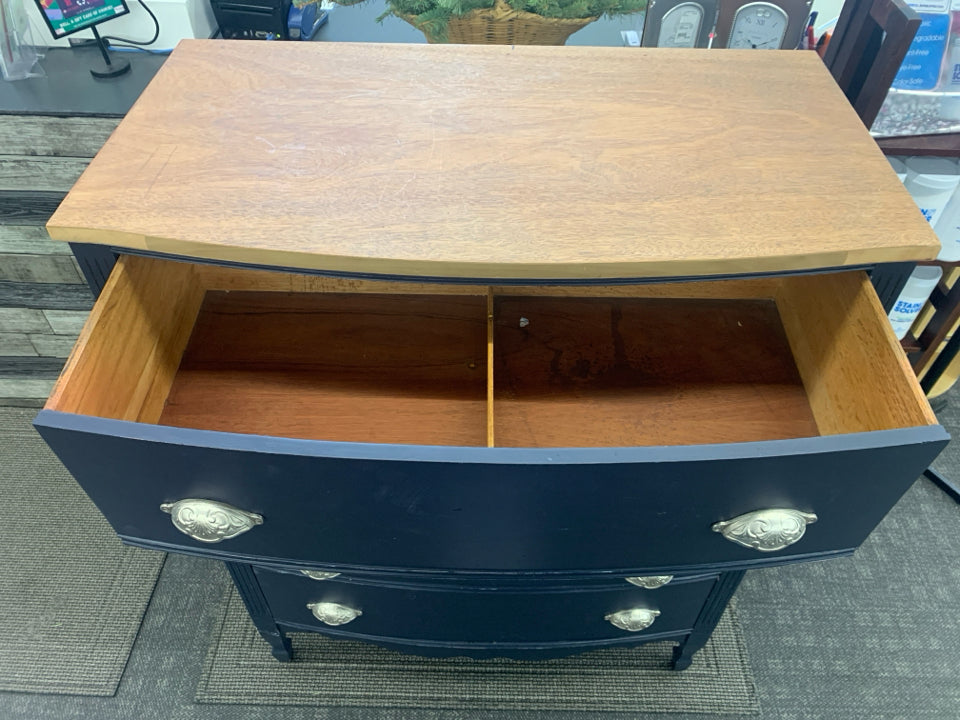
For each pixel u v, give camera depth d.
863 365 0.77
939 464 1.34
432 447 0.58
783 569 1.20
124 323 0.77
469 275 0.68
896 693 1.07
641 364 0.95
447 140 0.79
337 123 0.80
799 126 0.82
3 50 0.98
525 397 0.90
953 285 1.23
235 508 0.66
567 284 0.69
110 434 0.58
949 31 0.95
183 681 1.07
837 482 0.63
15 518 1.23
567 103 0.84
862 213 0.71
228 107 0.82
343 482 0.61
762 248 0.68
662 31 0.98
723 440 0.86
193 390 0.90
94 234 0.68
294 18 1.07
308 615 0.94
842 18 0.95
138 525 0.73
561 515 0.64
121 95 0.99
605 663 1.09
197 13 1.08
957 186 1.03
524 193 0.73
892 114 1.01
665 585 0.85
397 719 1.04
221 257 0.68
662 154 0.78
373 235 0.68
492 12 0.94
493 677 1.08
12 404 1.39
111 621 1.12
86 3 0.97
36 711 1.04
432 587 0.82
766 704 1.06
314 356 0.95
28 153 1.00
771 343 0.97
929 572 1.20
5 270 1.14
